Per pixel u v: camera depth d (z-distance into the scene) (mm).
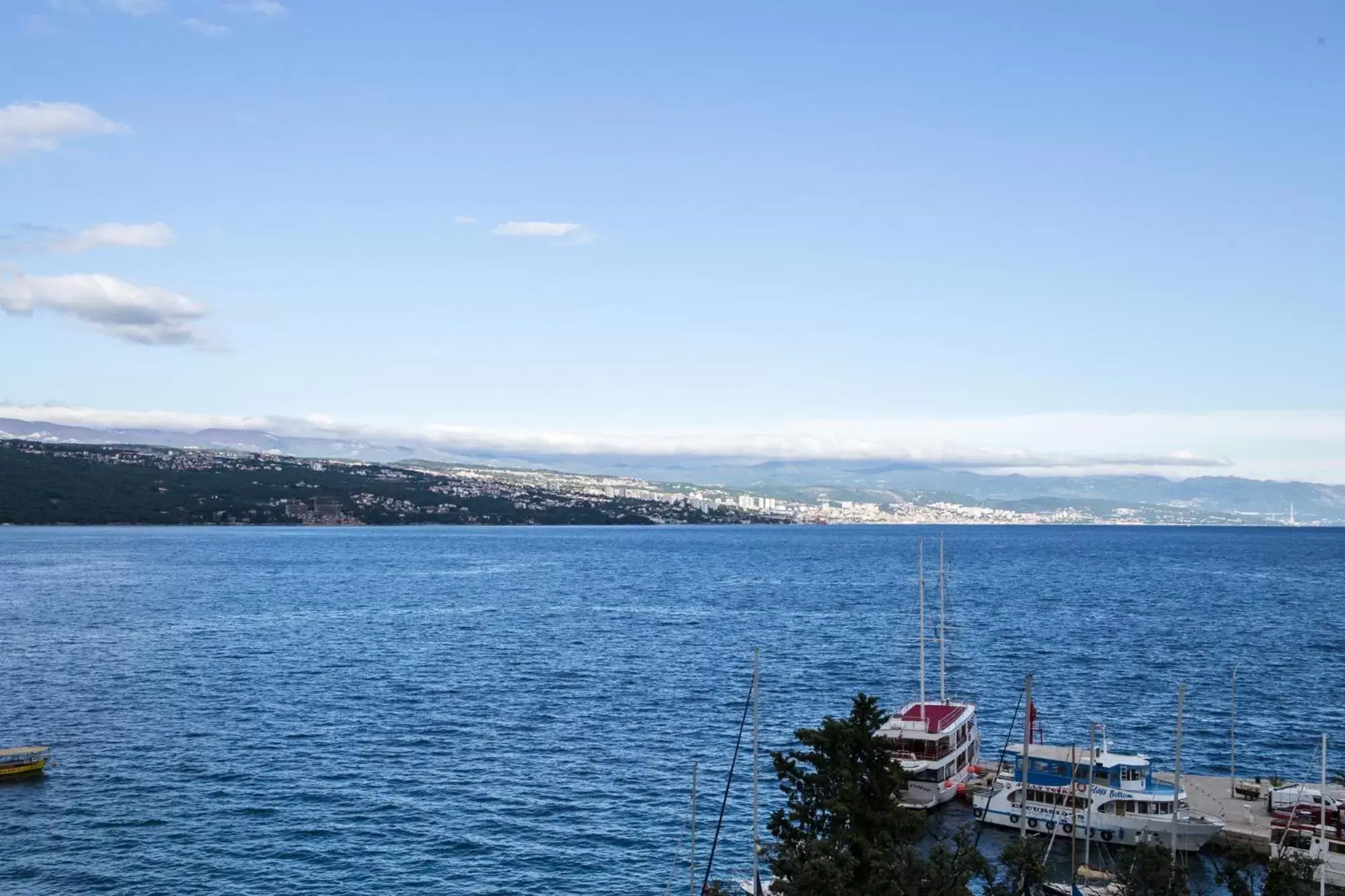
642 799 84312
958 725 88938
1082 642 173500
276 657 151500
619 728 108188
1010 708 120875
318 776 89438
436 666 145125
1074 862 68375
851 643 170125
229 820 77938
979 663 151500
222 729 105812
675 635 178250
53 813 78938
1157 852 60344
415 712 114688
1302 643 173500
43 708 114938
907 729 86438
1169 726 112562
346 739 102438
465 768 92500
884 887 50469
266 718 111188
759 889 60906
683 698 123938
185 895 64750
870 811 57031
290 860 70562
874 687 131875
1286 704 123375
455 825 77750
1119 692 130750
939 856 52469
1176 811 68750
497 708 117500
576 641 171250
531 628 187125
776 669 144000
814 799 59781
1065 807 76812
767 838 75688
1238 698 127188
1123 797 76438
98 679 132750
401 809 80938
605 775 90875
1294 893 58969
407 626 188875
